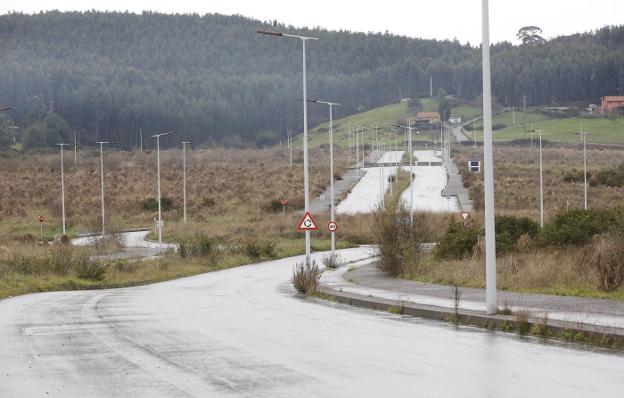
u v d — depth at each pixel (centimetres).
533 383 1686
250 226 13988
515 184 18562
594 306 3138
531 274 4281
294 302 3906
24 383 1753
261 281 5741
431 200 16538
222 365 1956
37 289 5041
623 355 2083
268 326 2827
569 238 6066
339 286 4656
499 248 6072
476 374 1805
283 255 9581
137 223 15525
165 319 3083
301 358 2064
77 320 3066
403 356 2089
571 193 16550
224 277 6319
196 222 15188
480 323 2823
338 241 11888
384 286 4597
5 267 5722
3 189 19575
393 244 5681
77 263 6062
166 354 2147
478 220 11312
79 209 16562
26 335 2597
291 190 19688
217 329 2734
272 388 1653
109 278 5972
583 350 2181
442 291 4128
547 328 2528
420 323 2917
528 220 6900
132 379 1775
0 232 13012
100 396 1597
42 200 18188
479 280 4491
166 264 6994
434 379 1747
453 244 6372
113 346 2317
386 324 2883
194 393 1608
